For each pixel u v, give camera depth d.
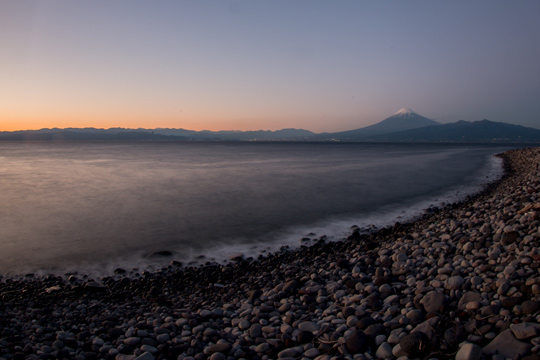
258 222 17.91
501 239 8.98
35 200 24.23
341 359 5.27
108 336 6.78
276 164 58.81
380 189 28.95
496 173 40.03
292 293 8.59
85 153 104.00
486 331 5.40
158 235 15.62
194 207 21.67
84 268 11.84
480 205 16.84
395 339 5.61
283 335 6.39
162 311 8.24
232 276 10.88
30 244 14.35
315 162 63.94
